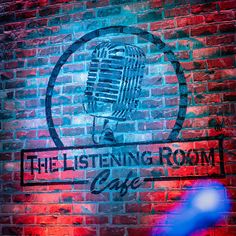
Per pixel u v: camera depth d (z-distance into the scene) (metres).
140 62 2.17
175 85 2.09
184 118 2.04
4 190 2.25
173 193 1.99
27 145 2.27
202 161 1.98
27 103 2.32
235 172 1.92
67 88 2.26
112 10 2.28
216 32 2.08
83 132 2.19
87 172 2.14
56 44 2.34
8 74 2.39
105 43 2.25
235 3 2.08
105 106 2.18
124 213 2.04
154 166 2.04
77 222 2.10
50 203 2.16
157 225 1.98
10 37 2.44
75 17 2.34
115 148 2.12
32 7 2.43
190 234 1.93
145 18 2.21
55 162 2.20
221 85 2.03
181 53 2.11
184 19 2.14
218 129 1.99
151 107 2.10
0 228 2.22
